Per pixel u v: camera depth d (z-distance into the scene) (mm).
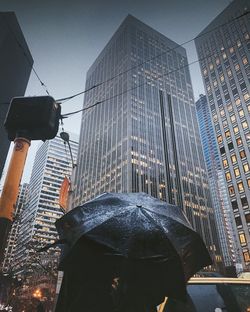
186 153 115812
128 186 86938
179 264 2996
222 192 185500
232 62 81250
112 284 3236
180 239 3209
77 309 3201
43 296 54750
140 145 100188
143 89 120500
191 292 3732
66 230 3490
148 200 3820
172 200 95625
